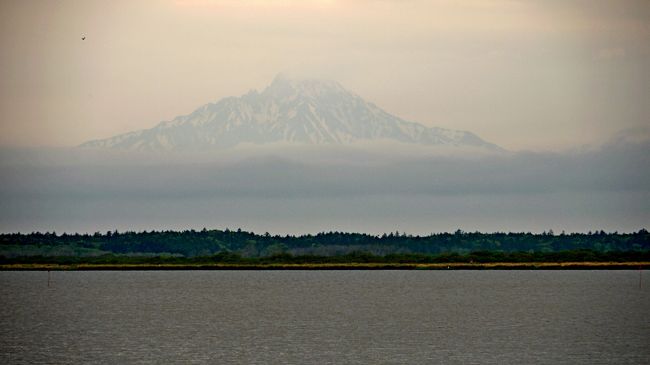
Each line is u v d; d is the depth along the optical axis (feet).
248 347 631.56
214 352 609.01
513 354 596.70
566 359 577.84
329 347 629.51
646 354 595.88
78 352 612.29
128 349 624.18
